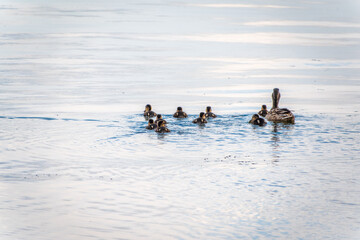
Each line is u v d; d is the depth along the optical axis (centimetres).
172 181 5388
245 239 4166
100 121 7888
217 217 4547
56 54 15825
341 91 10788
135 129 7419
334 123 7775
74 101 9569
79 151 6359
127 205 4781
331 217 4547
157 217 4544
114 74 12656
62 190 5125
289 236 4209
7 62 14175
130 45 18300
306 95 10388
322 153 6322
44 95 10069
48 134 7106
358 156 6200
